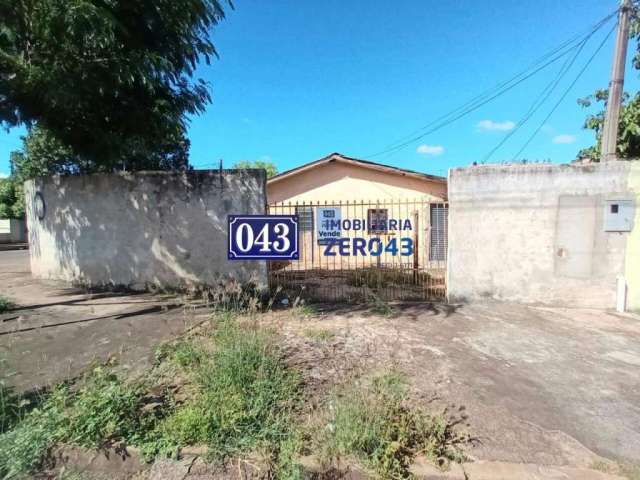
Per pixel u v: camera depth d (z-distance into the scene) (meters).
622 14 5.79
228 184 6.20
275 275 8.27
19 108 5.75
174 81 6.16
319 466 2.13
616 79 5.90
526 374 3.36
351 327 4.58
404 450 2.22
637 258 5.42
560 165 5.61
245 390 2.71
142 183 6.49
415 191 11.84
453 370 3.39
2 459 2.14
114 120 6.40
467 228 5.93
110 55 5.02
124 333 4.35
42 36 4.54
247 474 2.13
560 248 5.66
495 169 5.80
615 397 2.96
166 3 5.15
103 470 2.22
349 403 2.49
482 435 2.42
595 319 5.11
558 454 2.27
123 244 6.67
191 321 4.76
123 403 2.52
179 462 2.21
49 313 5.26
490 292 5.93
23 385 3.06
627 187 5.41
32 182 7.75
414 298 6.34
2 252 18.39
